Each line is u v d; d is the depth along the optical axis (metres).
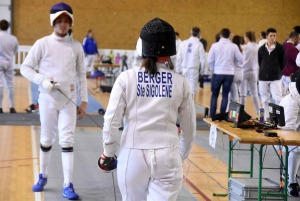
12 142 7.54
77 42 5.06
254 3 20.27
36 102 11.88
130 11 20.00
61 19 4.83
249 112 11.39
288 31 20.47
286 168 4.29
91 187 5.41
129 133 2.99
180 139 3.22
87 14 19.84
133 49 20.11
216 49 9.65
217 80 9.73
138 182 2.97
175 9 20.11
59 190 5.23
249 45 10.16
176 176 2.97
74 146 7.42
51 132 4.98
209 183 5.73
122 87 2.99
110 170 3.12
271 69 9.17
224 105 9.77
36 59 4.88
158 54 2.99
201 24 20.23
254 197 4.49
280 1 20.33
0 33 9.92
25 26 19.47
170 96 3.02
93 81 17.41
